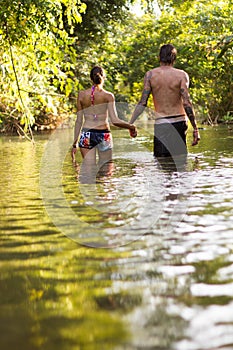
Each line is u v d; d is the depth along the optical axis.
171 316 1.85
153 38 20.59
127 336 1.70
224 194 4.17
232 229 3.07
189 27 19.73
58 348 1.63
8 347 1.65
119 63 21.39
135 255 2.63
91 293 2.10
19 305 1.99
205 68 18.09
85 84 19.55
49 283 2.23
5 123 17.22
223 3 18.61
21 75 10.95
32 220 3.49
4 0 8.72
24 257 2.64
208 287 2.13
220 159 6.79
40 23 9.12
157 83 7.86
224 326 1.76
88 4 21.45
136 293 2.09
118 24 24.16
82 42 21.58
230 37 14.39
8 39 9.71
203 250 2.67
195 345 1.63
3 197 4.42
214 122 17.72
